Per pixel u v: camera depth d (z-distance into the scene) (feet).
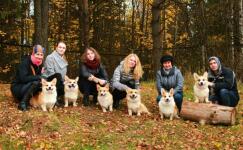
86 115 26.18
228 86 26.66
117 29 80.84
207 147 21.48
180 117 26.78
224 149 21.22
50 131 22.79
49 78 27.81
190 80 41.78
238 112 28.37
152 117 26.71
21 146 20.77
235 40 46.70
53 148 20.66
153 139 22.39
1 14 47.19
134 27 85.66
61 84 27.94
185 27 76.13
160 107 26.32
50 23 74.54
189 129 24.29
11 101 28.53
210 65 27.25
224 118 24.81
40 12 41.27
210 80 27.76
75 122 24.45
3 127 22.85
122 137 22.58
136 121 25.45
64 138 22.00
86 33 46.98
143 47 82.43
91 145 21.25
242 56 45.32
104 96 27.20
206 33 61.26
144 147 21.27
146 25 83.56
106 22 78.23
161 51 48.26
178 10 75.25
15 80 27.20
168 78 27.71
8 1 48.91
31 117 23.97
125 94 28.73
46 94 25.98
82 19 47.16
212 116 25.13
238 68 45.24
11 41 60.70
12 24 57.52
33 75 26.68
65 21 73.72
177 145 21.68
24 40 71.41
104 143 21.63
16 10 50.03
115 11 78.74
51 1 71.56
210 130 24.23
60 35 73.36
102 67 28.96
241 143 22.12
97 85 27.58
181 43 79.61
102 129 23.77
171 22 86.58
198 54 65.82
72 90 27.63
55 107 27.32
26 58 26.89
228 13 53.42
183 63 70.13
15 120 23.67
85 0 46.80
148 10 88.12
